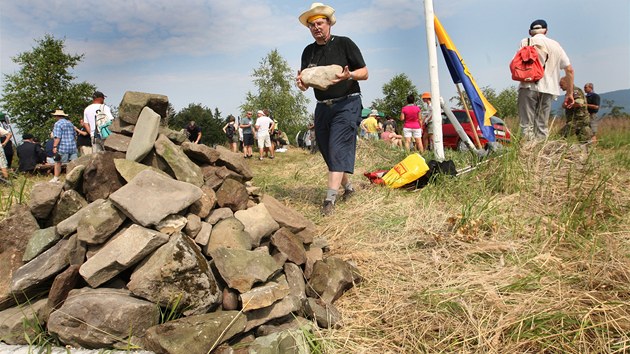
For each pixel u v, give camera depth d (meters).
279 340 2.17
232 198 3.02
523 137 5.57
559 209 4.00
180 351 1.98
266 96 39.75
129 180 2.70
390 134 11.77
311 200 4.98
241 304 2.35
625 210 3.84
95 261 2.26
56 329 2.11
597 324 2.18
